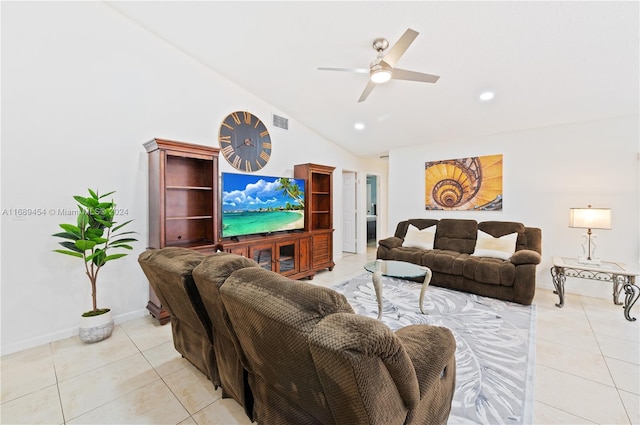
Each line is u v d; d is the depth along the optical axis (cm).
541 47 240
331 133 495
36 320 230
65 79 241
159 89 298
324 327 78
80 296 252
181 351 196
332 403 85
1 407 158
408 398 90
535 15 210
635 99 296
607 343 224
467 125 403
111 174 267
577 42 230
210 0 238
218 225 329
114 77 268
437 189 478
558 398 163
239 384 141
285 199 407
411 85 321
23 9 221
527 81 288
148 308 281
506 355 208
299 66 318
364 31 248
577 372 187
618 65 251
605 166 339
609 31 215
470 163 442
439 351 115
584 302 317
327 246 466
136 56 281
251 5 238
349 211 639
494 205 420
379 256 427
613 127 335
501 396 164
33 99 226
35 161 228
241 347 127
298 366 92
